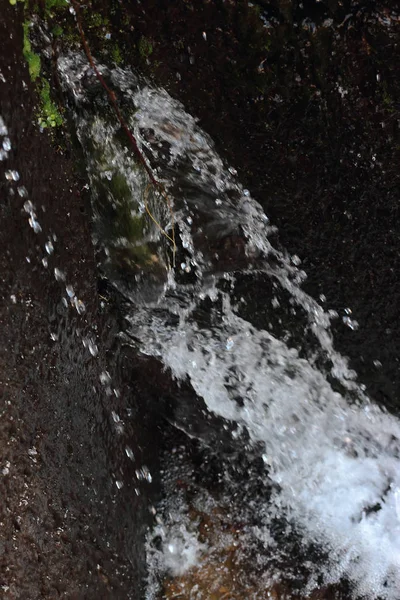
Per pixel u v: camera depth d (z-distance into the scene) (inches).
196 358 113.0
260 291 107.3
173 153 92.9
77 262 92.4
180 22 82.9
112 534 103.3
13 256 76.5
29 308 80.4
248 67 84.1
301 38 79.8
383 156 88.0
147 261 96.5
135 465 113.7
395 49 77.8
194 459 127.6
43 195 82.6
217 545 121.6
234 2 79.2
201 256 100.3
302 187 94.3
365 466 119.0
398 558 117.6
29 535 80.4
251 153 92.4
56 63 83.9
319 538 120.6
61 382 88.7
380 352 109.3
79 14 83.7
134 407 114.7
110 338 105.0
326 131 87.7
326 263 101.8
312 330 109.8
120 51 87.1
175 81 88.0
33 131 79.9
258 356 113.3
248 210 98.0
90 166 90.8
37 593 81.5
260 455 123.1
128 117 90.0
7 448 76.6
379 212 94.2
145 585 115.6
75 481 92.1
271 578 119.3
